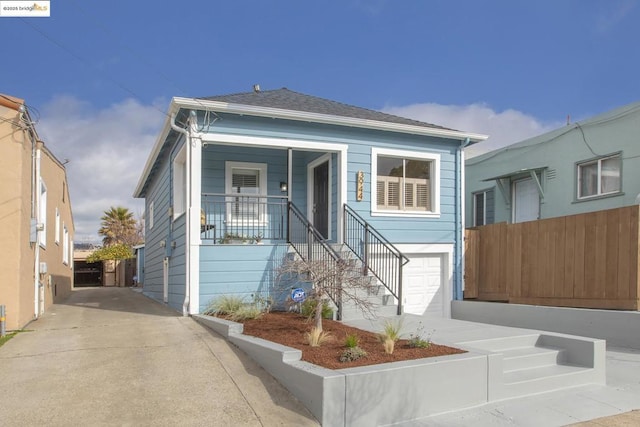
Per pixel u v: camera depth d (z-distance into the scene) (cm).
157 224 1505
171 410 481
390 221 1128
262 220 1184
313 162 1209
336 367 522
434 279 1184
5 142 803
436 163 1191
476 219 1645
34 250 937
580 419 535
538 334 743
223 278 926
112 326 818
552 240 1012
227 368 596
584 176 1252
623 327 808
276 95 1238
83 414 464
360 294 905
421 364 532
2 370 571
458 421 523
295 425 469
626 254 852
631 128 1117
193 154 930
